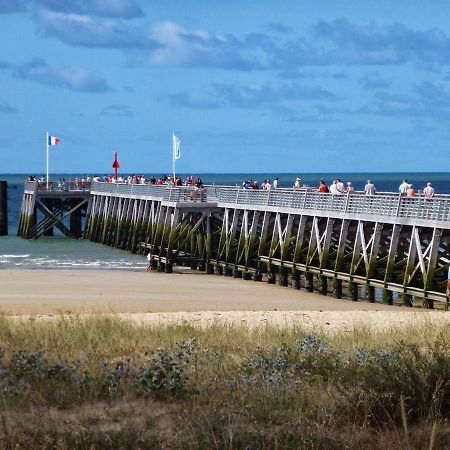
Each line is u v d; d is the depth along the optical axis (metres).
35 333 36.47
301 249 82.75
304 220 82.50
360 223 73.69
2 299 65.50
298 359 29.28
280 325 43.94
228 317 48.94
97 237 142.12
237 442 19.52
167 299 67.19
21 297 67.12
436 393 22.34
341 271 76.06
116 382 25.03
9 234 157.38
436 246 64.81
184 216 101.69
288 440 19.83
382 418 21.80
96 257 115.44
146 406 23.59
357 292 74.31
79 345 33.88
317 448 19.53
